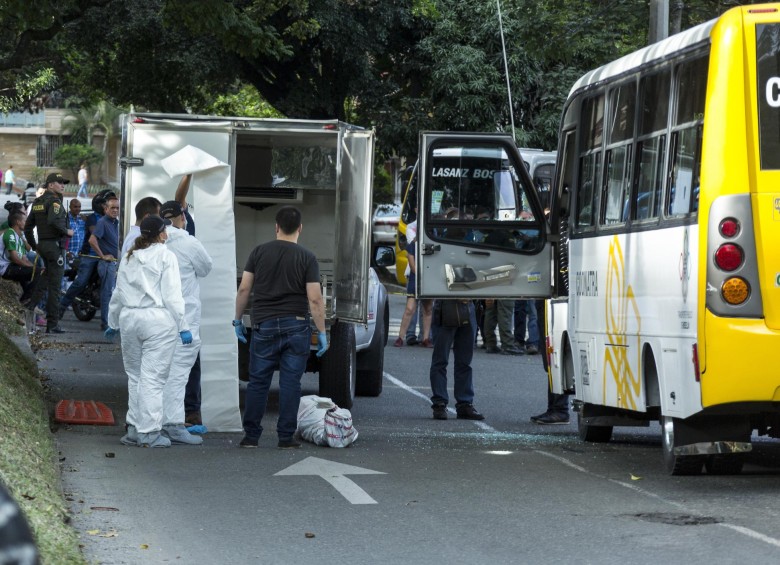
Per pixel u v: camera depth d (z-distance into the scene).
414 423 17.81
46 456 12.10
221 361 15.87
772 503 10.63
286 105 40.84
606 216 13.97
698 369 10.96
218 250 15.88
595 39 26.98
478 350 30.22
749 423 11.78
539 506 10.59
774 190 10.77
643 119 12.87
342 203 18.02
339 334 18.28
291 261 14.43
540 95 42.84
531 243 16.72
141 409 14.17
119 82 41.34
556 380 16.72
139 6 37.19
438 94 43.50
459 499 10.96
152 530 9.41
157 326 14.03
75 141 111.38
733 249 10.73
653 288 12.25
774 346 10.63
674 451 11.84
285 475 12.32
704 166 10.93
